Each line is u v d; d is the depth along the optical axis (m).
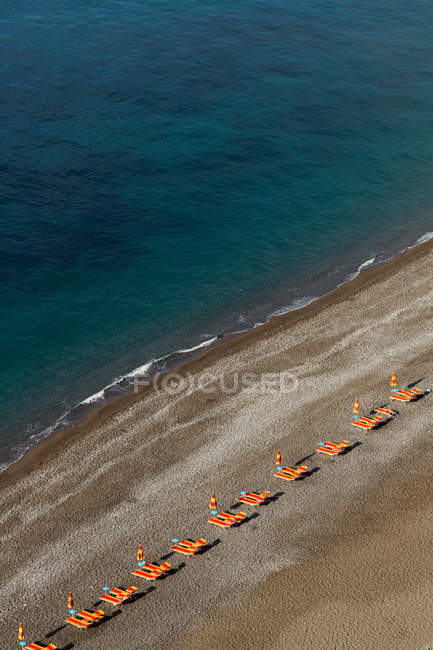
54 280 92.81
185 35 157.00
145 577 57.50
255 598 55.94
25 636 53.50
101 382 79.50
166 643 52.91
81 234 100.25
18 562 59.09
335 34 164.25
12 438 72.56
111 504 64.38
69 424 74.00
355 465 67.81
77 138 119.31
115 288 92.56
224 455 69.25
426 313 88.50
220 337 86.12
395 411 74.19
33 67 138.88
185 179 112.75
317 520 62.38
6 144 115.62
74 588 57.16
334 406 74.75
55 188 107.69
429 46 162.50
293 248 101.69
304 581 57.09
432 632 52.69
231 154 119.56
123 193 108.38
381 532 60.97
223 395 76.75
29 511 63.84
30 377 79.69
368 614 54.22
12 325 85.88
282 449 69.75
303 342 84.38
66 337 85.19
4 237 98.06
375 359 81.25
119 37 153.88
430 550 59.12
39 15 160.88
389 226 106.81
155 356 83.19
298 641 52.56
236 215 106.88
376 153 123.56
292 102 135.75
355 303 91.06
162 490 65.69
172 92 135.12
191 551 59.41
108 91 133.50
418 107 138.00
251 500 64.06
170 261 97.69
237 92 137.25
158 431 72.38
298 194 112.38
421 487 65.25
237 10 171.50
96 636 53.59
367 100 138.88
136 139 120.56
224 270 97.06
